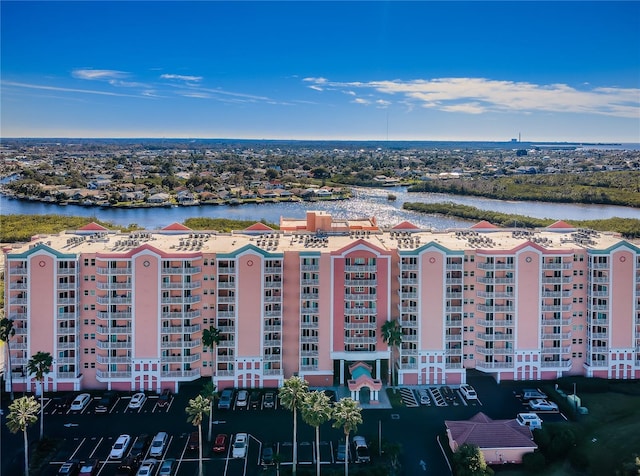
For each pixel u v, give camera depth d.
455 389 126.31
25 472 94.12
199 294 126.44
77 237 141.88
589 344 130.25
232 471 96.38
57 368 123.44
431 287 127.62
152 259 124.00
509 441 99.44
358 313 126.75
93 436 106.94
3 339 119.38
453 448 101.19
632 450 98.38
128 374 124.44
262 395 122.88
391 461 98.12
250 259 124.69
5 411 116.00
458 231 152.88
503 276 129.38
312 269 125.88
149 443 104.44
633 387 125.25
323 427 111.06
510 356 129.75
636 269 129.38
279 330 126.12
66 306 123.31
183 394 124.38
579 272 131.25
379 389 119.38
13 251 125.94
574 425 107.38
